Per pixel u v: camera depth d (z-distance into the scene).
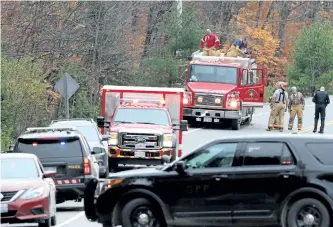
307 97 173.50
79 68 114.69
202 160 41.78
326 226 40.59
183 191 41.62
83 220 52.72
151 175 42.00
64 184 55.84
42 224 48.38
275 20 192.38
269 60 179.50
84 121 75.94
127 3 124.62
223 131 109.50
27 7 109.50
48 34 110.19
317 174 40.72
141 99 80.12
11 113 89.75
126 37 128.38
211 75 113.19
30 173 48.72
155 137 74.69
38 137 56.25
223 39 173.00
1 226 50.94
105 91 80.31
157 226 42.16
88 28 117.50
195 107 111.69
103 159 69.44
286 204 40.91
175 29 145.38
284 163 41.12
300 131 108.31
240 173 41.22
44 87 96.19
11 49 104.88
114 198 42.31
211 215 41.41
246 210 41.16
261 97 113.12
